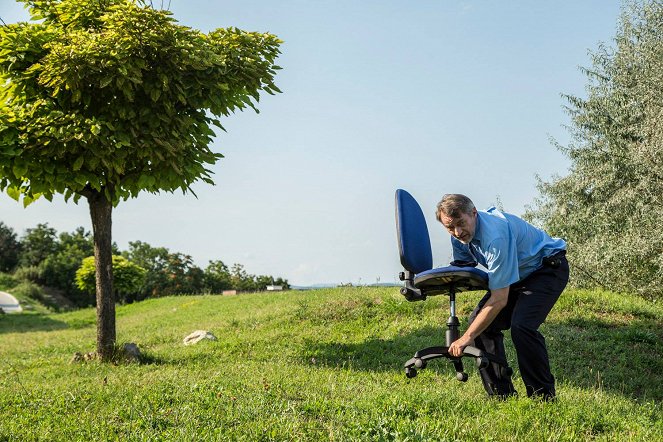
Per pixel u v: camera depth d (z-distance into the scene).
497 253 4.13
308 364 7.72
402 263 4.62
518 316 4.40
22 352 11.87
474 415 4.20
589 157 15.31
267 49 9.41
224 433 3.84
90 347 11.82
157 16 8.13
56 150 7.93
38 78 8.23
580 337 8.59
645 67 13.84
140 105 8.52
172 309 18.47
